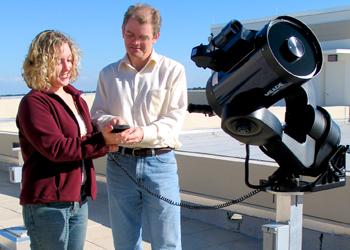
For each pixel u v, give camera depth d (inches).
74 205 104.2
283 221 86.7
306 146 83.1
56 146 97.0
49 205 101.7
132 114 121.2
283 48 72.6
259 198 192.4
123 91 121.5
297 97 82.6
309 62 75.6
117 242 127.0
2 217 238.7
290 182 84.6
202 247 190.5
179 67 121.3
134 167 119.8
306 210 178.2
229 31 76.5
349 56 997.2
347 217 166.1
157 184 119.9
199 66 82.9
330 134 84.8
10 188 310.5
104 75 125.3
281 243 84.5
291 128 83.8
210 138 466.6
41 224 102.3
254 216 196.5
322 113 86.3
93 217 236.4
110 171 124.8
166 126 116.9
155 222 121.9
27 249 155.9
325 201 172.2
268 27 72.5
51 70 101.3
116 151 115.0
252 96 74.2
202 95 760.3
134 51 118.3
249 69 74.7
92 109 128.4
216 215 216.7
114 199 124.7
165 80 120.1
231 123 74.7
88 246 193.3
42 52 100.3
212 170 211.9
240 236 203.2
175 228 122.6
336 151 85.7
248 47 74.5
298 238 87.5
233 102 74.9
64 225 103.3
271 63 71.2
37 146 97.7
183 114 121.3
